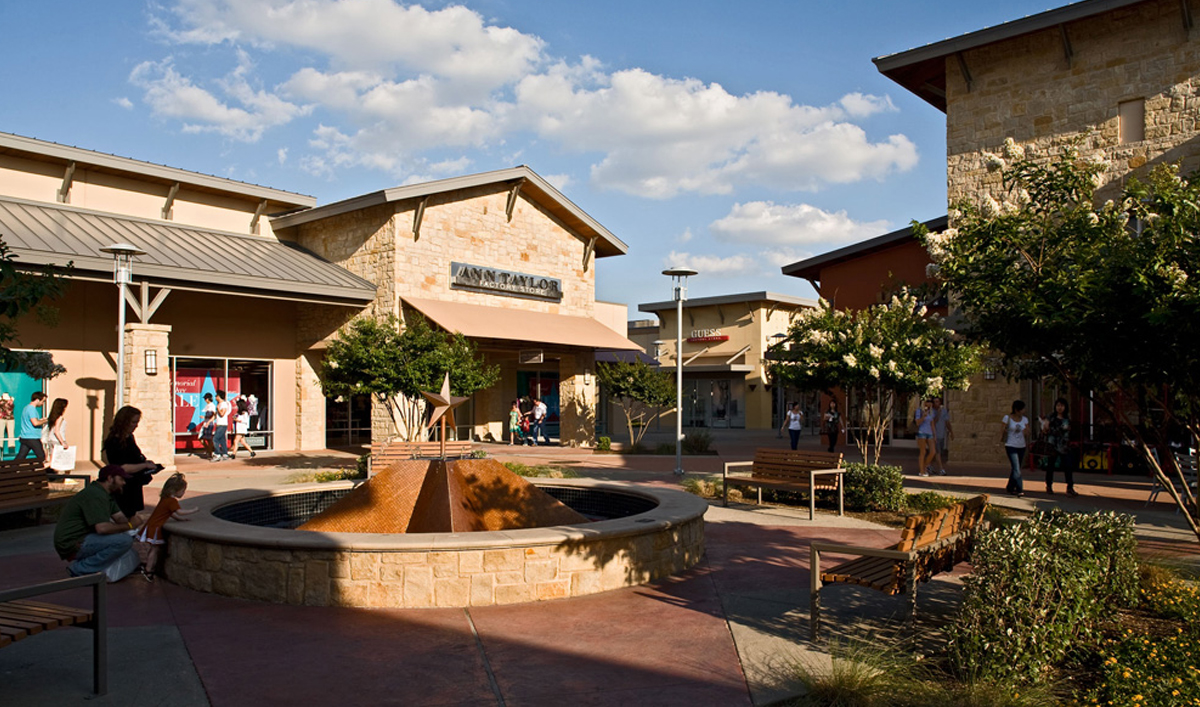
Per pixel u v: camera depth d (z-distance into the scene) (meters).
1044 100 19.77
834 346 13.65
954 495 14.59
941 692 4.91
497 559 7.04
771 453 13.34
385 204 22.91
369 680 5.24
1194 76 17.78
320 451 25.00
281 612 6.76
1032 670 5.13
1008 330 6.40
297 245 25.69
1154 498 13.38
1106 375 6.23
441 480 8.52
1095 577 5.91
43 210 20.84
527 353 25.44
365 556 6.93
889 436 28.77
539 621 6.55
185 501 9.28
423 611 6.79
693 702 4.92
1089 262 6.05
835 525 11.42
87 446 20.58
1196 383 5.71
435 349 17.27
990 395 20.86
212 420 22.47
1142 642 5.68
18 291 5.79
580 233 29.03
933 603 7.21
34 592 4.62
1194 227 5.52
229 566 7.26
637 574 7.85
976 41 20.14
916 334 13.64
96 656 5.00
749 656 5.72
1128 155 18.59
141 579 7.90
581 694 5.04
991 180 20.48
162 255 19.72
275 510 10.31
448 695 5.00
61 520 7.57
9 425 18.92
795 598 7.33
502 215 25.83
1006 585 5.30
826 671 5.35
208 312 23.28
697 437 26.02
